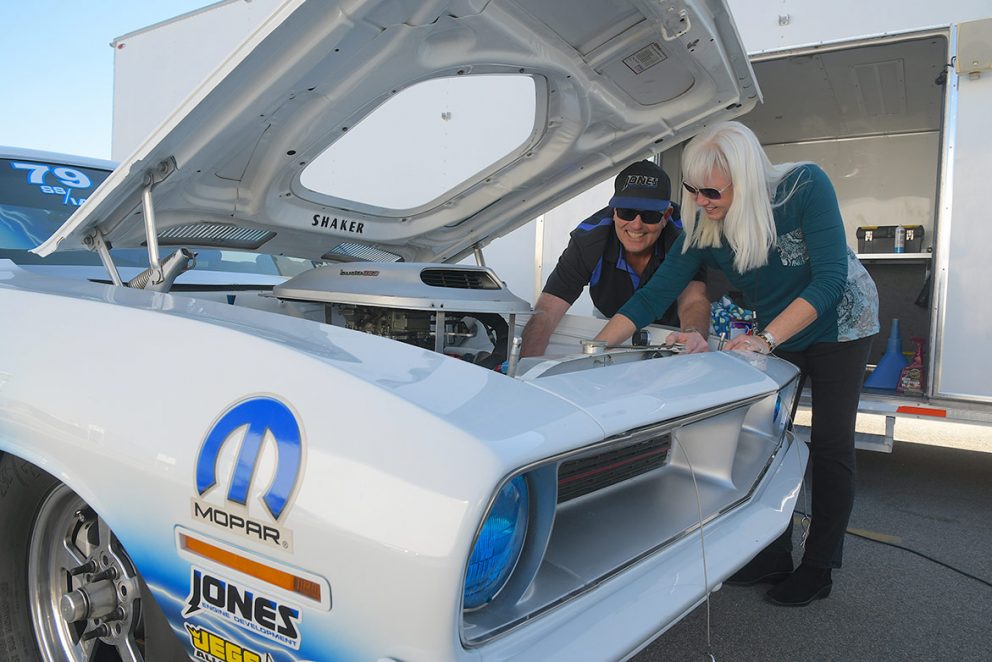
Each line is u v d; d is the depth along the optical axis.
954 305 3.54
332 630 0.89
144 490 1.06
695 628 2.10
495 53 1.77
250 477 0.96
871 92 5.13
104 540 1.36
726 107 2.22
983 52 3.44
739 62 1.98
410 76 1.75
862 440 3.66
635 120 2.24
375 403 0.94
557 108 2.12
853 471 2.18
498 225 2.75
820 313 1.91
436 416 0.91
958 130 3.53
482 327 2.25
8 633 1.44
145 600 1.20
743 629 2.10
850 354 2.11
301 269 3.00
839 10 3.78
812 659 1.93
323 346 1.11
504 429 0.93
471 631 0.92
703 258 2.24
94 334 1.24
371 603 0.86
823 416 2.17
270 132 1.76
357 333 1.20
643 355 1.69
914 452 4.70
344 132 1.89
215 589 1.00
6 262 1.78
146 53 5.49
